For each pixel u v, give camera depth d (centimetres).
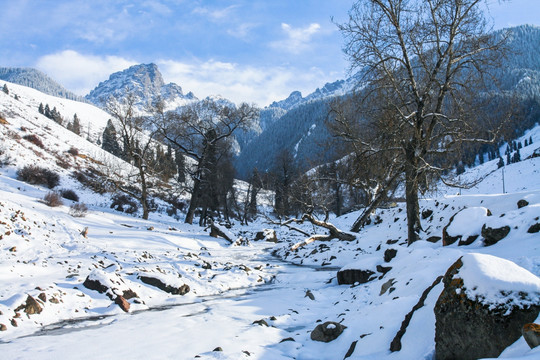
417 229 1501
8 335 707
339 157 2697
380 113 1554
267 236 3241
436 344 425
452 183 1617
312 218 2175
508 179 6519
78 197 3734
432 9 1367
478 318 382
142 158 3234
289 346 631
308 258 1975
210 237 2808
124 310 923
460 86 1412
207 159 3769
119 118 3098
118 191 4369
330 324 662
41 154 4541
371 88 1497
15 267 1155
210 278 1350
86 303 934
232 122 3538
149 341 663
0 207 1683
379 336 557
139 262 1451
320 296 1088
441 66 1402
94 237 1930
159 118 3303
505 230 869
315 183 3030
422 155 1457
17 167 3712
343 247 2027
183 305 1005
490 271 400
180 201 5481
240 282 1346
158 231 2514
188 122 3394
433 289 541
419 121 1429
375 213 2722
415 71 1516
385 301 745
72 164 4856
